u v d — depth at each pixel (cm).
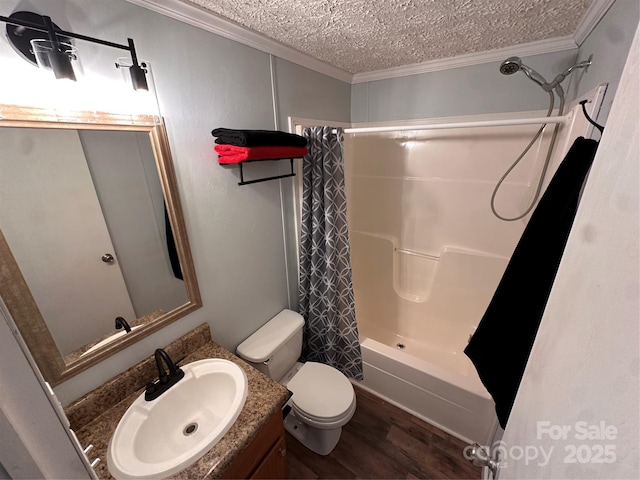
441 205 207
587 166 85
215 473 79
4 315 27
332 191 158
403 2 100
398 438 163
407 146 207
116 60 84
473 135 182
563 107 146
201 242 121
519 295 105
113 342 96
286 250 173
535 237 100
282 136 125
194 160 112
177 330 119
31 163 73
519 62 133
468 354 126
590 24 116
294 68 154
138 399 98
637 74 34
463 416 156
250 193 141
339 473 147
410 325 234
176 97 102
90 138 82
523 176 174
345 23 116
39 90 71
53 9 71
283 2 98
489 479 93
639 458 26
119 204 92
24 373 28
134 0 86
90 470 36
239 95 125
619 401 29
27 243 74
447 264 209
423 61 174
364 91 209
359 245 250
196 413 108
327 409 137
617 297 32
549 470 42
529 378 59
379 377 183
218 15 107
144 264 102
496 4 104
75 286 85
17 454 28
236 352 148
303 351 200
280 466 114
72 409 88
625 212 32
